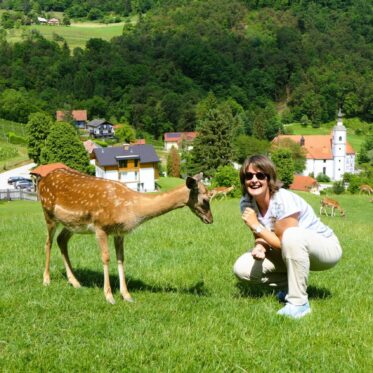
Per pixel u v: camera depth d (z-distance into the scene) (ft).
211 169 135.85
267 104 328.70
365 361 9.27
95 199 12.71
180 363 9.17
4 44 374.02
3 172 138.31
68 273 14.16
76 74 330.13
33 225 25.09
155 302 12.42
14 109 258.16
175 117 284.61
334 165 224.53
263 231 11.52
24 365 9.21
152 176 140.77
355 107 329.11
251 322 10.87
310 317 11.15
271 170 11.45
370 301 12.53
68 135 140.05
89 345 9.87
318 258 11.46
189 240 20.15
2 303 12.10
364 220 61.21
